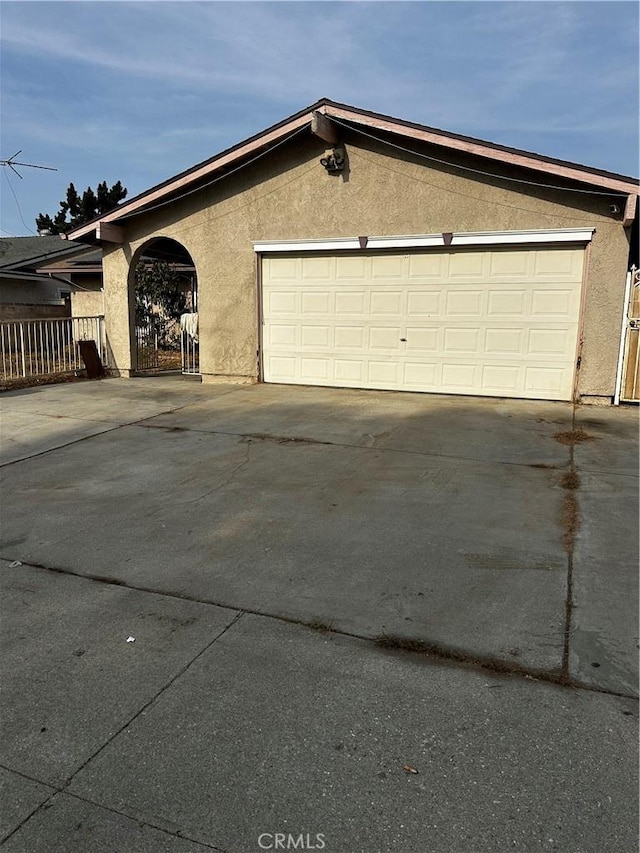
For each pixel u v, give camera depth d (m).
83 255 19.86
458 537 4.27
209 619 3.26
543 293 8.91
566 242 8.65
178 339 17.61
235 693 2.64
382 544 4.17
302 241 10.09
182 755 2.30
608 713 2.48
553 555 3.96
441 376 9.64
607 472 5.70
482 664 2.82
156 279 17.12
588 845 1.90
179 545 4.23
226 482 5.58
